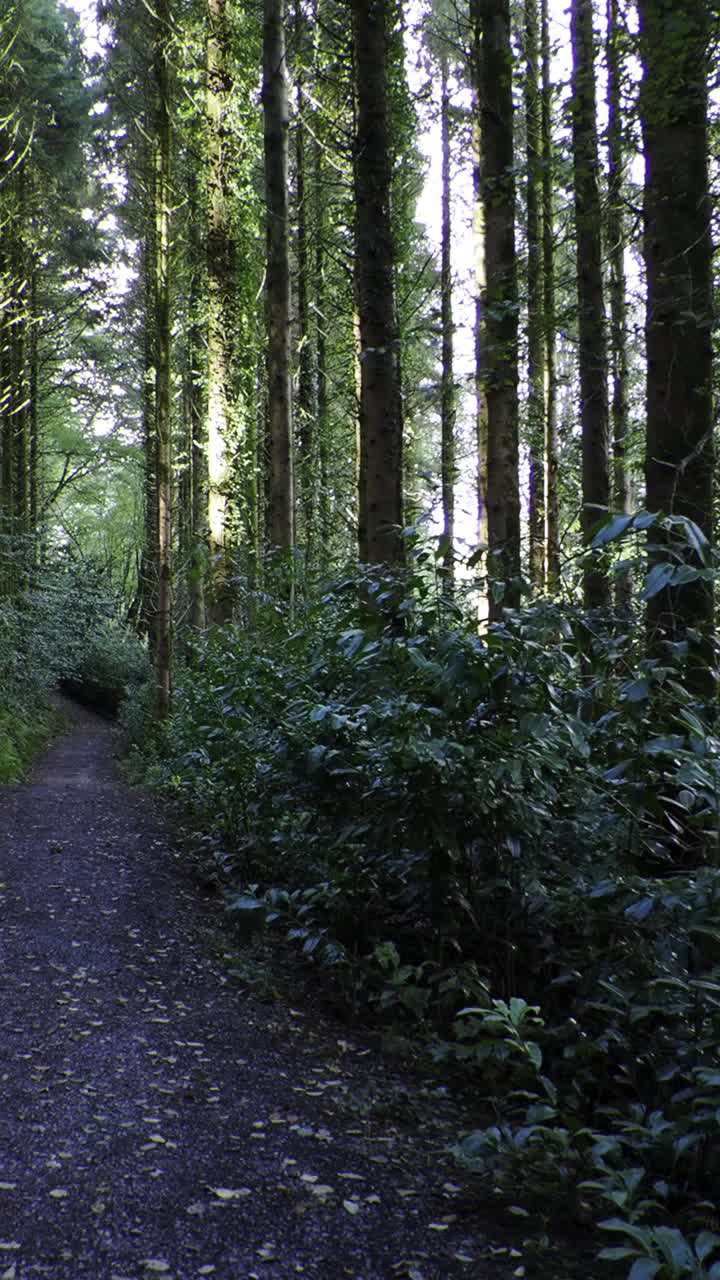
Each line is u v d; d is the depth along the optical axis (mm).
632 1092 3484
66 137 20531
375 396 7293
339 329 19516
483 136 8750
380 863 4551
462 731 3920
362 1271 2410
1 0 16156
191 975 4848
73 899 6211
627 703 3006
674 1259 2078
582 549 3947
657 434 4766
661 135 4785
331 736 4547
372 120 7371
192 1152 2990
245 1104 3381
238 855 6332
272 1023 4242
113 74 17953
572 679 3746
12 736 16891
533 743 3846
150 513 21250
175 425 21266
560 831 4074
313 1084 3605
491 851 4184
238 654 6539
